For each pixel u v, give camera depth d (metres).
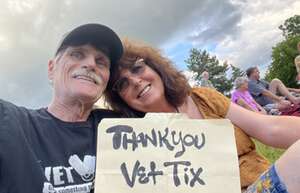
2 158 0.43
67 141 0.47
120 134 0.44
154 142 0.44
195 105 0.61
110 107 0.63
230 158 0.43
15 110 0.48
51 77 0.54
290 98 2.19
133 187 0.42
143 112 0.63
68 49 0.52
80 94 0.50
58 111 0.51
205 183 0.42
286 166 0.38
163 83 0.61
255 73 2.30
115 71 0.59
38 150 0.46
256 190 0.40
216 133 0.44
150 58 0.61
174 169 0.42
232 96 2.12
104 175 0.42
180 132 0.44
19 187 0.43
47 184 0.44
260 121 0.56
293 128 0.54
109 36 0.53
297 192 0.37
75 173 0.46
